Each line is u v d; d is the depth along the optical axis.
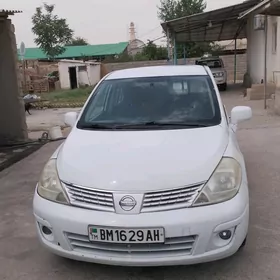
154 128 3.58
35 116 15.48
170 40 20.66
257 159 6.12
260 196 4.55
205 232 2.67
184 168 2.83
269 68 15.27
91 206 2.77
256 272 3.01
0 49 8.53
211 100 3.91
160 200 2.70
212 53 36.25
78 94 25.73
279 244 3.41
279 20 12.84
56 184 2.98
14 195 5.11
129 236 2.66
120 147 3.21
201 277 2.98
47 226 2.92
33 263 3.33
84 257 2.80
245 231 2.87
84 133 3.62
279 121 9.29
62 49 38.28
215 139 3.27
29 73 32.38
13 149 8.12
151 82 4.23
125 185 2.75
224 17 17.45
